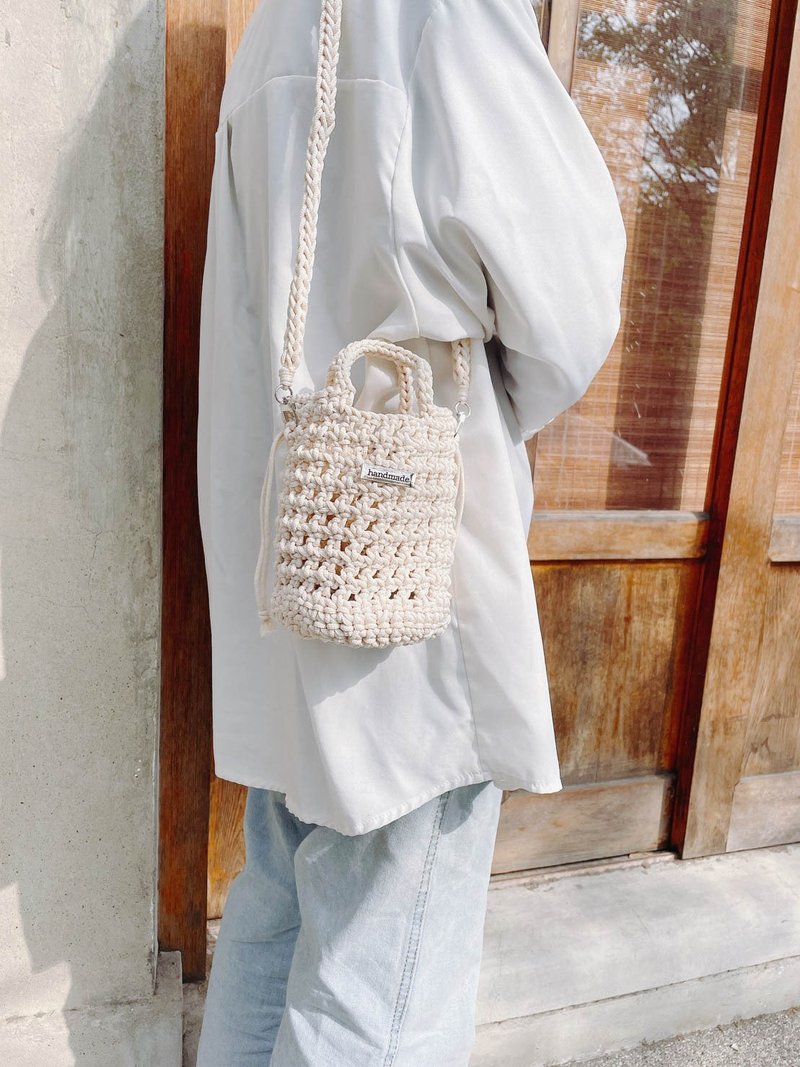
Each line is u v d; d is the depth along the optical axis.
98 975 1.25
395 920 0.90
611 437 1.71
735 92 1.67
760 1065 1.56
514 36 0.77
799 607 1.86
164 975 1.35
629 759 1.84
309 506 0.76
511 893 1.71
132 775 1.20
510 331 0.80
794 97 1.56
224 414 0.95
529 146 0.77
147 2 1.01
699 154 1.66
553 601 1.70
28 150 1.01
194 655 1.34
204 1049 1.14
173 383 1.23
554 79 0.79
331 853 0.92
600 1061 1.55
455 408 0.82
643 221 1.65
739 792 1.88
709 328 1.73
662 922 1.64
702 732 1.80
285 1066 0.90
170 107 1.17
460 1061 0.98
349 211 0.81
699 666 1.79
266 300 0.91
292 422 0.78
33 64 0.99
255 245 0.93
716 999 1.65
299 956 0.96
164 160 1.06
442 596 0.81
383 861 0.89
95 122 1.02
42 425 1.07
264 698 0.96
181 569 1.30
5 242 1.02
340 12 0.76
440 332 0.77
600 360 0.84
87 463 1.10
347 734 0.83
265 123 0.86
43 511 1.09
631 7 1.55
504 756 0.86
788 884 1.81
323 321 0.85
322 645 0.82
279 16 0.84
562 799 1.78
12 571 1.10
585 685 1.76
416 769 0.85
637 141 1.61
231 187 0.97
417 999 0.92
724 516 1.71
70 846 1.20
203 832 1.40
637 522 1.70
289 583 0.78
